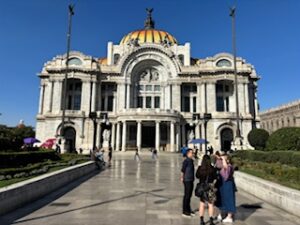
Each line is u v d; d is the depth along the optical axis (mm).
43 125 76250
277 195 12578
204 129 70438
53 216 10602
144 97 78188
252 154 26797
